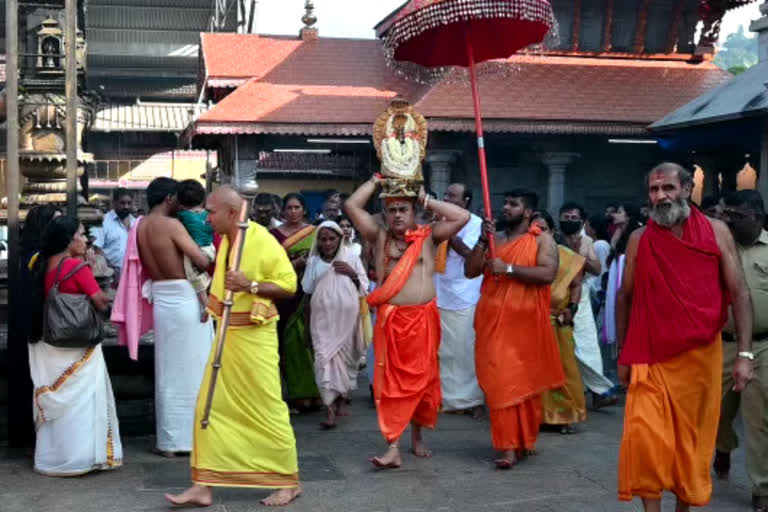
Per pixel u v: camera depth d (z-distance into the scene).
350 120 16.98
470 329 7.35
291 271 4.89
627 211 9.18
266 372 4.81
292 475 4.91
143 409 6.51
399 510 4.85
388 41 6.59
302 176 26.06
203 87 21.23
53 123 7.40
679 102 17.95
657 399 4.07
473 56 6.83
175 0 31.81
